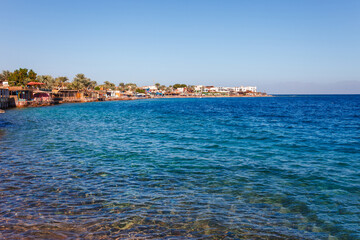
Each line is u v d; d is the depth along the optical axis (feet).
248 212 27.99
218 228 24.53
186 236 23.04
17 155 53.01
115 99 545.03
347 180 38.93
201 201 30.60
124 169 43.75
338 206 29.86
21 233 22.80
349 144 69.77
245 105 360.89
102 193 32.55
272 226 25.20
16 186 34.58
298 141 74.13
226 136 82.58
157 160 50.37
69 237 22.39
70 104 338.34
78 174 40.47
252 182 37.73
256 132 92.48
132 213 27.14
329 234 24.11
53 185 35.22
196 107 298.35
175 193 32.99
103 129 99.40
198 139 76.54
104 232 23.35
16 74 378.73
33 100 270.87
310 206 29.76
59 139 74.08
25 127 99.60
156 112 207.92
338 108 278.67
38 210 27.40
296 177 40.27
